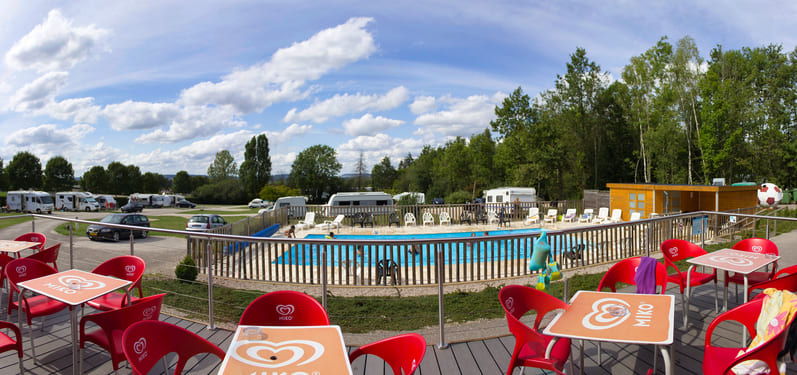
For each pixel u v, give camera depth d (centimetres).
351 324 485
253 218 1755
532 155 3741
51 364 383
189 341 264
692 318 477
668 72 3444
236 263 869
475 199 4378
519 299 331
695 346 400
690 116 3422
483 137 4812
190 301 573
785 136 3803
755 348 242
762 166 3697
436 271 611
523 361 294
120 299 459
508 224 2358
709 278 479
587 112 3994
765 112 3669
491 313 512
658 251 1021
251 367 231
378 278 777
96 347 421
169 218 3544
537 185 3862
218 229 1270
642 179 4066
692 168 3556
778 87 3809
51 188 7219
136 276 454
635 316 293
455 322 487
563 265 855
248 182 7200
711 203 2247
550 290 572
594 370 357
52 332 462
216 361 387
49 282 396
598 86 3988
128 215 1970
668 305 313
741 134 3222
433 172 5788
